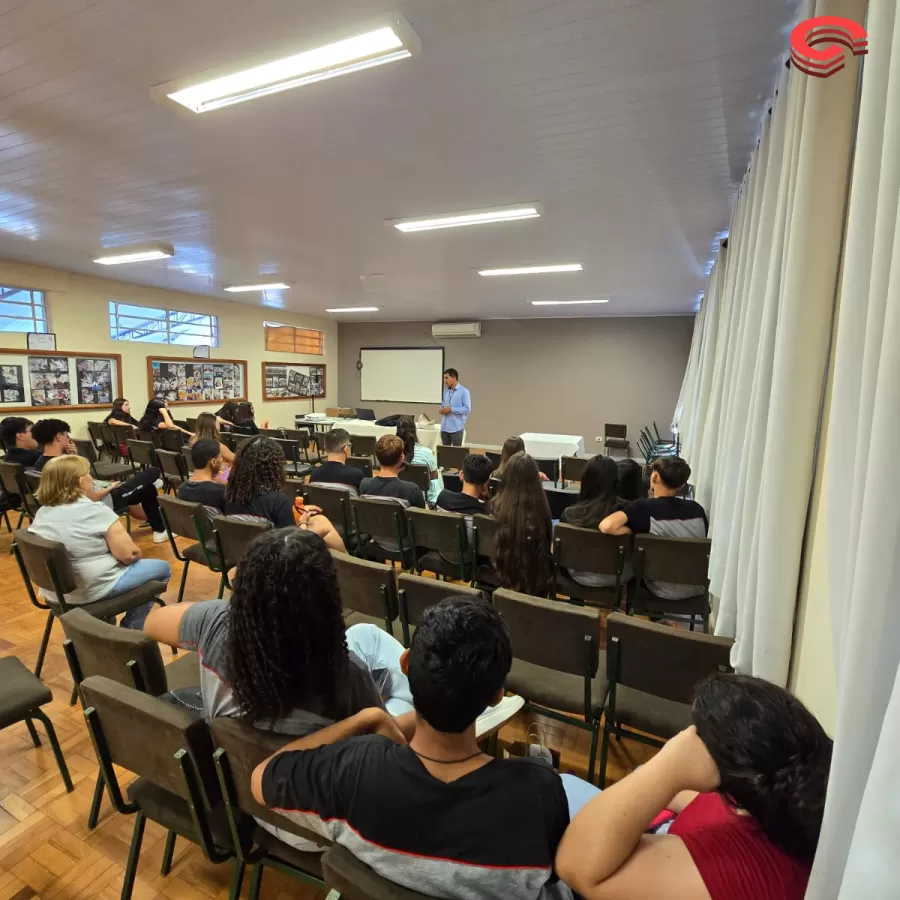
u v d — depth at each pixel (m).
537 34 1.57
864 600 0.63
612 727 1.58
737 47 1.62
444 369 10.07
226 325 7.93
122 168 2.69
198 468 2.86
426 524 2.63
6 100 1.99
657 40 1.59
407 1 1.42
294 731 0.92
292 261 5.01
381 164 2.61
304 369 9.76
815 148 1.20
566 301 7.38
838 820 0.63
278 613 0.87
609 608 2.53
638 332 8.78
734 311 2.38
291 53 1.66
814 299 1.22
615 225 3.62
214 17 1.49
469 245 4.27
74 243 4.39
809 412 1.23
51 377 5.64
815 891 0.62
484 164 2.59
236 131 2.25
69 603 2.09
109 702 1.03
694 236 3.85
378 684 1.45
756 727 0.66
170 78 1.82
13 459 3.90
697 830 0.72
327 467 3.37
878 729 0.63
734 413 1.83
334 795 0.76
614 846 0.65
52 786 1.65
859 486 0.73
